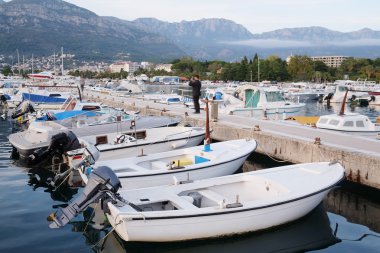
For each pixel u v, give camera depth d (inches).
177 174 395.2
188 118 755.4
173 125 699.4
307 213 347.9
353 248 306.3
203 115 804.0
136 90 1665.8
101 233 320.8
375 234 334.0
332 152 454.6
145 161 437.4
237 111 969.5
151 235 283.0
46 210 370.9
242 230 308.3
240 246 307.1
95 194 294.2
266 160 567.2
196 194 332.8
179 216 281.3
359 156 422.0
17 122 934.4
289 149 515.2
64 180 439.2
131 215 271.6
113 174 297.7
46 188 442.6
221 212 291.7
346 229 343.6
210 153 453.7
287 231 334.6
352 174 430.9
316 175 373.4
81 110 740.7
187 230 289.3
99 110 746.8
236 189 360.8
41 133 566.3
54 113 703.1
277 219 321.4
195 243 299.0
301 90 2132.1
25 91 1195.9
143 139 541.6
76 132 586.9
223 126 655.8
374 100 1797.5
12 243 300.4
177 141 551.2
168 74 5349.4
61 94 1192.2
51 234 317.7
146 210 303.1
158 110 900.0
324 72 4217.5
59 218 296.8
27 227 330.6
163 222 280.5
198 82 822.5
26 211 367.9
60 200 401.1
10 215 357.4
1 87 1727.4
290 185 348.2
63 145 475.5
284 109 1035.9
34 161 501.0
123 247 294.0
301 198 325.7
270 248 303.0
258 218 309.4
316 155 474.9
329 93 1861.5
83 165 396.8
